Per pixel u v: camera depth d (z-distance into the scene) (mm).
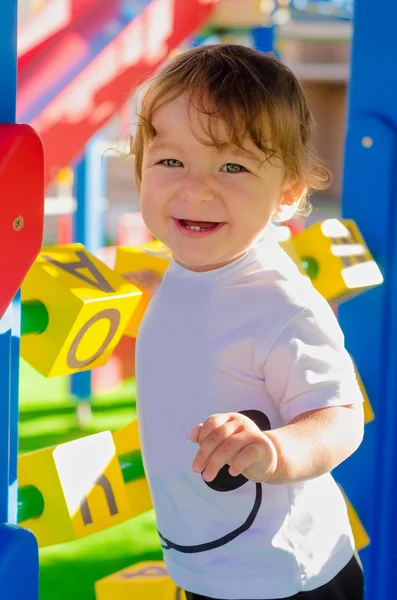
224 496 1095
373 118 1677
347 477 1741
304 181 1184
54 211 4637
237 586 1105
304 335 1056
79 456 1166
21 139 792
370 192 1692
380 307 1689
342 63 13773
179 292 1143
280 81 1142
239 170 1087
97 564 2297
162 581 1310
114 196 10844
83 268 1135
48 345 1085
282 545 1097
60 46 3068
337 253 1535
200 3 3340
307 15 6766
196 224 1099
